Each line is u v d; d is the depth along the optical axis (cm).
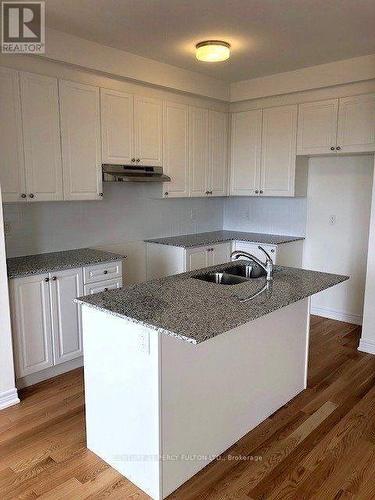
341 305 459
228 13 271
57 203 369
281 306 217
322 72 391
